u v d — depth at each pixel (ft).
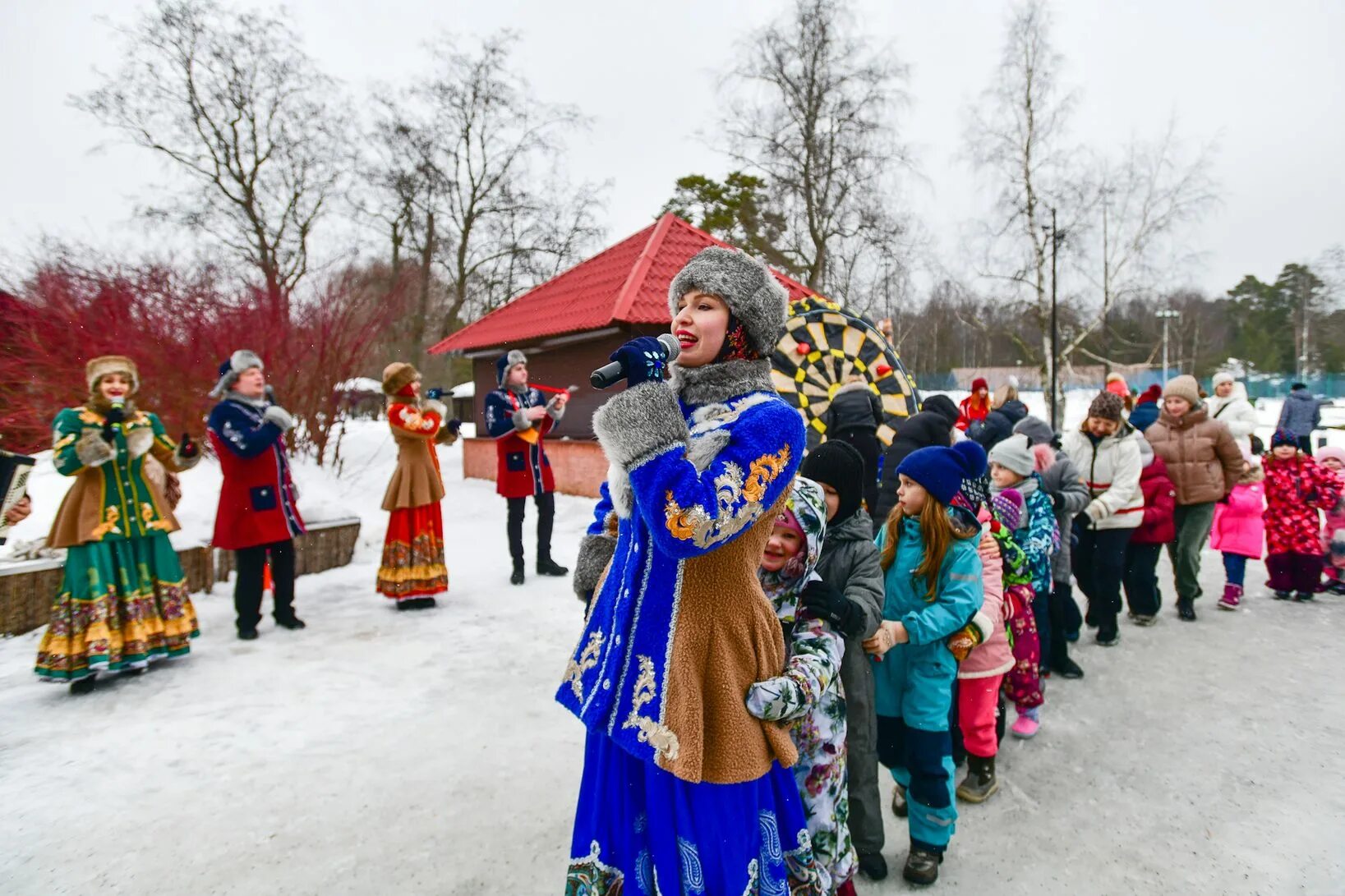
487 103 80.94
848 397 16.02
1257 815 10.21
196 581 19.62
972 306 87.66
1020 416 24.48
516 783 10.57
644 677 5.29
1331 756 11.82
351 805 9.99
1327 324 184.96
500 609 18.66
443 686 13.89
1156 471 18.51
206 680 14.06
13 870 8.59
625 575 5.55
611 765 5.65
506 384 21.36
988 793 10.67
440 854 8.99
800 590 6.82
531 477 21.27
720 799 5.36
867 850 8.71
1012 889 8.66
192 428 29.55
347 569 22.77
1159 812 10.30
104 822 9.54
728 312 5.70
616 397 5.08
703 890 5.31
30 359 30.07
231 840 9.20
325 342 34.68
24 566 16.84
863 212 77.05
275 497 16.43
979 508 9.25
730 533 4.99
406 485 18.34
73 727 12.13
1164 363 127.13
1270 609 20.26
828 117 77.25
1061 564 15.44
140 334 30.40
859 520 8.41
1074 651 16.93
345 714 12.70
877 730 8.93
